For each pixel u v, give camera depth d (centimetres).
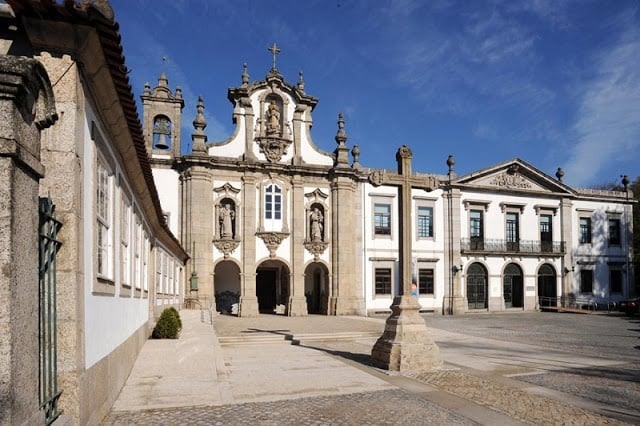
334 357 1431
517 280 3672
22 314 361
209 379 1002
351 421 763
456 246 3422
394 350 1205
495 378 1105
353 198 3164
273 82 3073
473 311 3462
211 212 2873
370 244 3191
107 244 733
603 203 3975
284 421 757
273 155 3017
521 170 3700
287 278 3092
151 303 1535
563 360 1370
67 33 498
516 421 770
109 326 738
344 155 3116
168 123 2958
